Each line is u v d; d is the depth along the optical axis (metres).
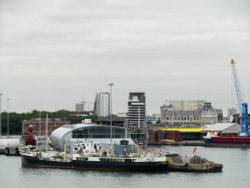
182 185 141.00
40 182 144.62
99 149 181.38
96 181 145.12
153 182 144.38
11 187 137.00
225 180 151.38
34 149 199.50
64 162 169.75
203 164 168.00
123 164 161.12
